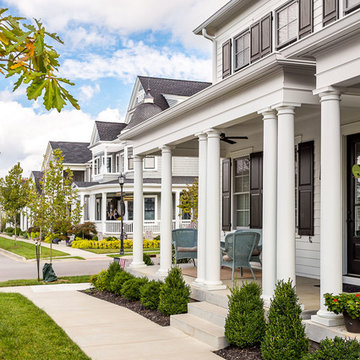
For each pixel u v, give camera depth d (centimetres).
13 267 1966
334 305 603
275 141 784
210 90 903
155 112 2791
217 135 966
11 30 280
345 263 966
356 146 959
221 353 691
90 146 3775
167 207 1190
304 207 1075
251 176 1311
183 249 1277
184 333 811
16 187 3153
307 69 744
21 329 813
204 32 1359
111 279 1238
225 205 1452
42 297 1193
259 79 791
